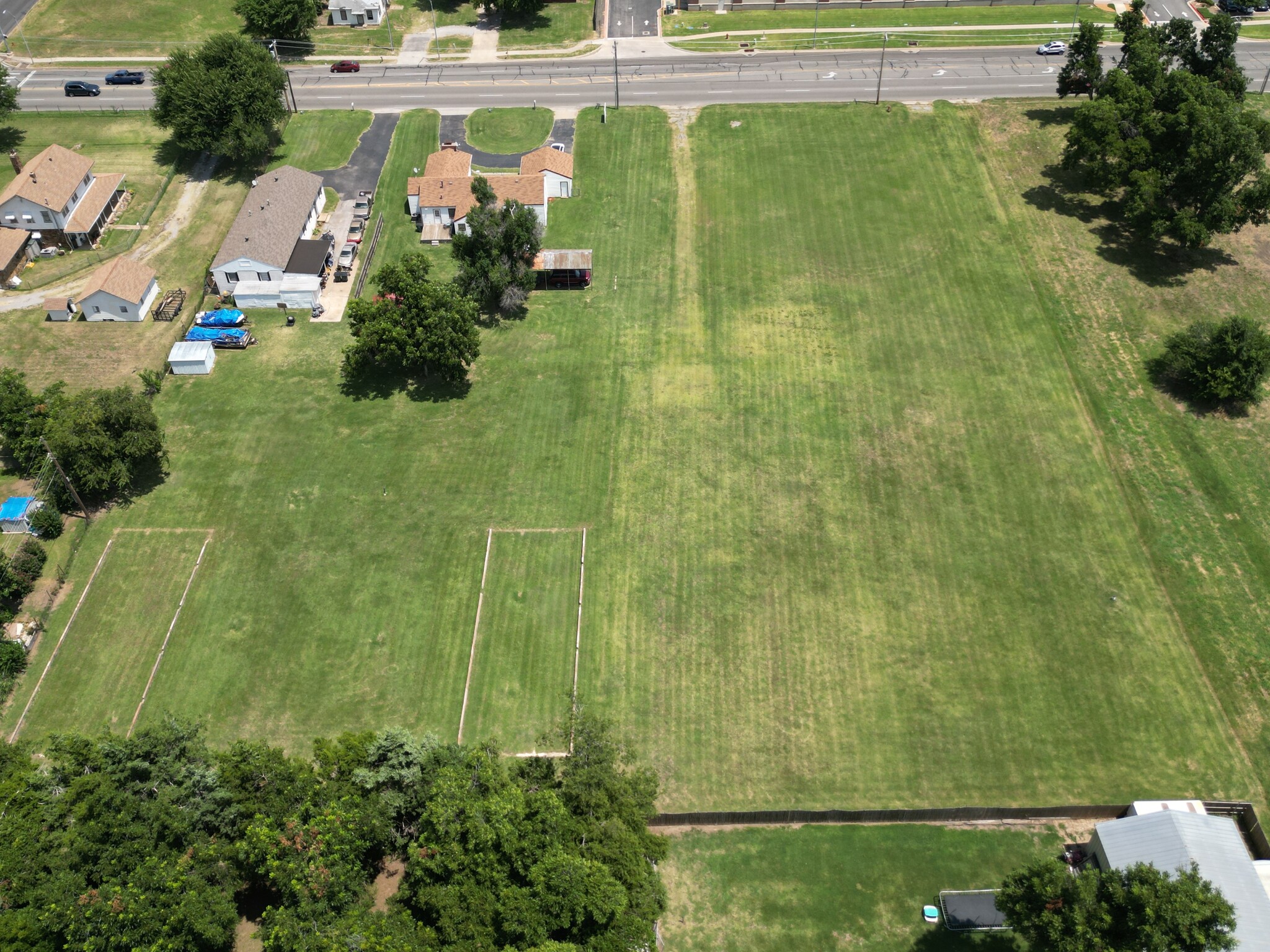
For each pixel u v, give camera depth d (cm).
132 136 12962
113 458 8319
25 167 11494
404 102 13738
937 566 8069
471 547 8212
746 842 6512
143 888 5322
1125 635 7594
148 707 7138
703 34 15362
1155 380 9606
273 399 9450
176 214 11719
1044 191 11938
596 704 7200
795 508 8494
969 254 11050
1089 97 13188
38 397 8612
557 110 13488
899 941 6078
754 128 13012
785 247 11162
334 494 8600
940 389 9525
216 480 8681
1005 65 14288
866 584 7950
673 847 6481
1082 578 7969
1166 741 6994
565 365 9819
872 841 6519
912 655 7500
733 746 6988
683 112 13362
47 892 5197
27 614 7675
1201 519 8388
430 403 9425
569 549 8206
